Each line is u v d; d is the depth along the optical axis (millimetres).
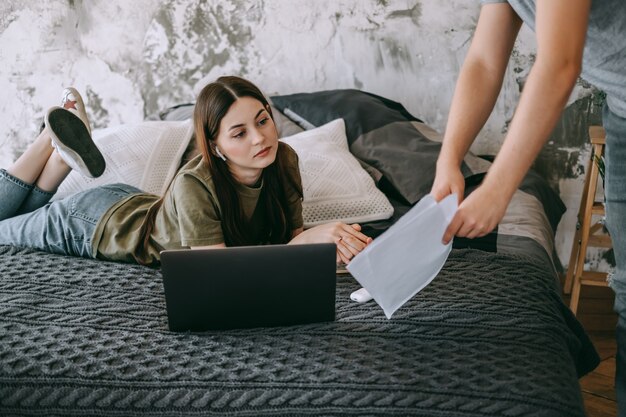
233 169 1595
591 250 2719
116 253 1719
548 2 933
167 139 2307
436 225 1083
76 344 1245
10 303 1427
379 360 1176
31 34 2879
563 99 964
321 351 1217
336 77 2848
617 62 1129
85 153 1895
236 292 1313
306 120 2559
